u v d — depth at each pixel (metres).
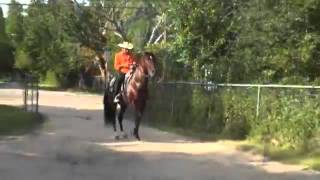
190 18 23.98
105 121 20.72
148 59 19.03
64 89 73.81
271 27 20.27
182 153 15.48
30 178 11.55
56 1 67.75
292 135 15.84
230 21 23.70
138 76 18.91
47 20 70.12
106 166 13.23
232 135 18.73
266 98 17.62
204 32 23.94
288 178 11.95
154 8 58.28
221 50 23.58
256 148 15.93
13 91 60.12
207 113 21.03
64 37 67.88
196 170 12.77
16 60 91.44
